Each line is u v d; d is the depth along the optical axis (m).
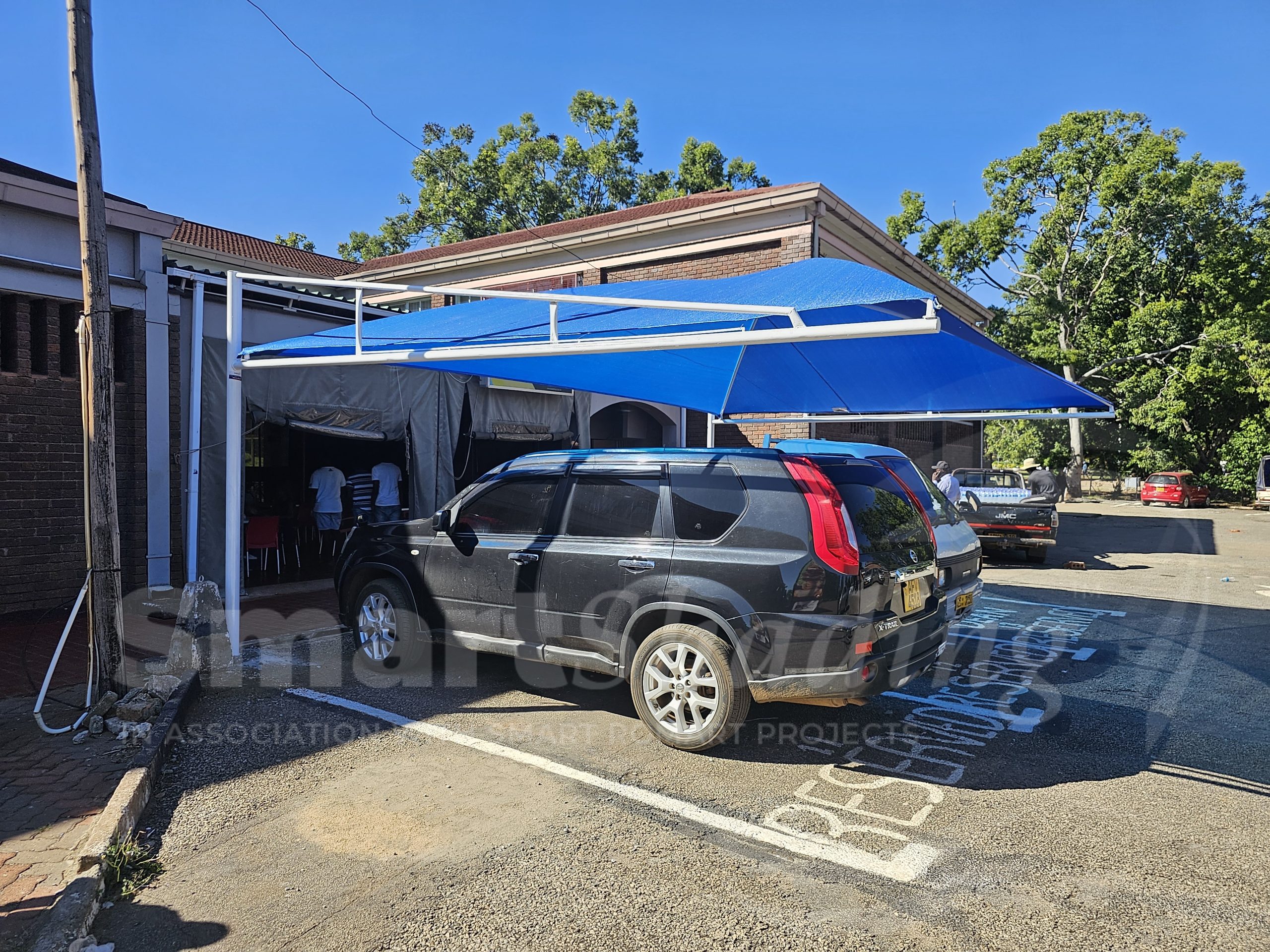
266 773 4.44
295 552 12.18
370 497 11.63
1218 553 15.12
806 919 3.05
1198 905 3.13
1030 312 35.03
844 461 4.91
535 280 17.86
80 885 3.17
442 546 5.89
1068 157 33.50
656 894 3.23
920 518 5.19
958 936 2.94
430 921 3.06
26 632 7.30
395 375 10.62
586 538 5.18
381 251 36.56
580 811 3.97
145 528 8.80
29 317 8.01
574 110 38.59
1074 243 35.12
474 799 4.11
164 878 3.39
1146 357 32.94
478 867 3.45
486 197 31.89
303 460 12.90
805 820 3.88
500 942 2.93
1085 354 33.09
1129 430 29.62
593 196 37.72
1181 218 32.44
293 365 6.55
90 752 4.66
